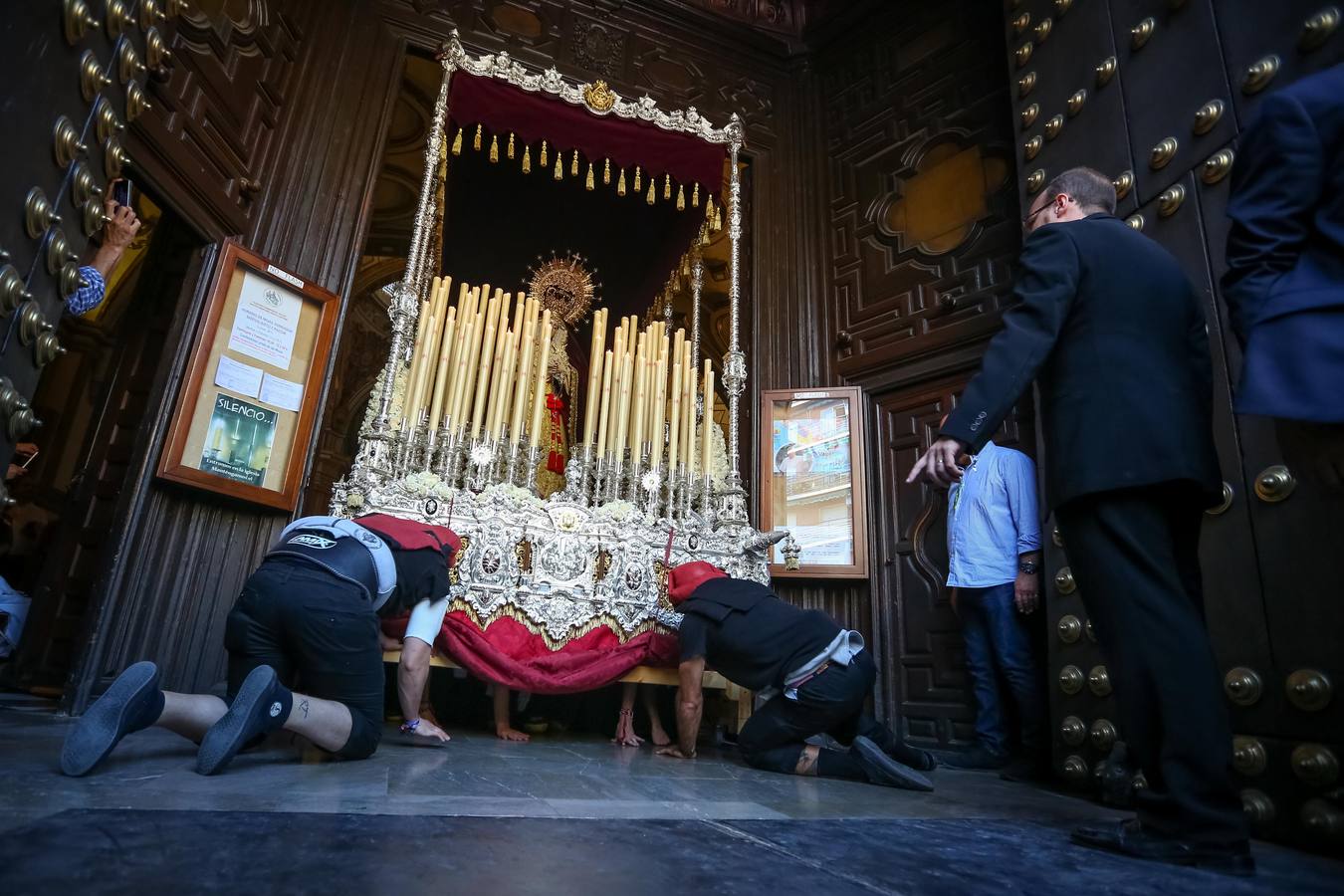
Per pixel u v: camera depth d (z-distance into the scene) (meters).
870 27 5.20
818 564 4.04
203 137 3.13
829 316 4.78
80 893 0.66
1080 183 1.62
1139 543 1.22
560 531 3.08
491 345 3.34
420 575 2.18
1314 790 1.48
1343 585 1.50
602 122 4.35
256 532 3.23
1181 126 2.29
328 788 1.34
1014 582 2.96
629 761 2.31
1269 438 1.73
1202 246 2.10
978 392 1.32
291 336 3.42
